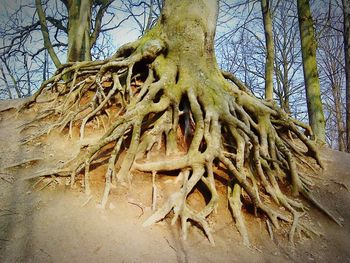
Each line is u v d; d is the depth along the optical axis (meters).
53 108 6.64
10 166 4.80
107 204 4.17
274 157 5.96
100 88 6.10
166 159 5.16
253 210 4.83
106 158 5.04
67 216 3.81
